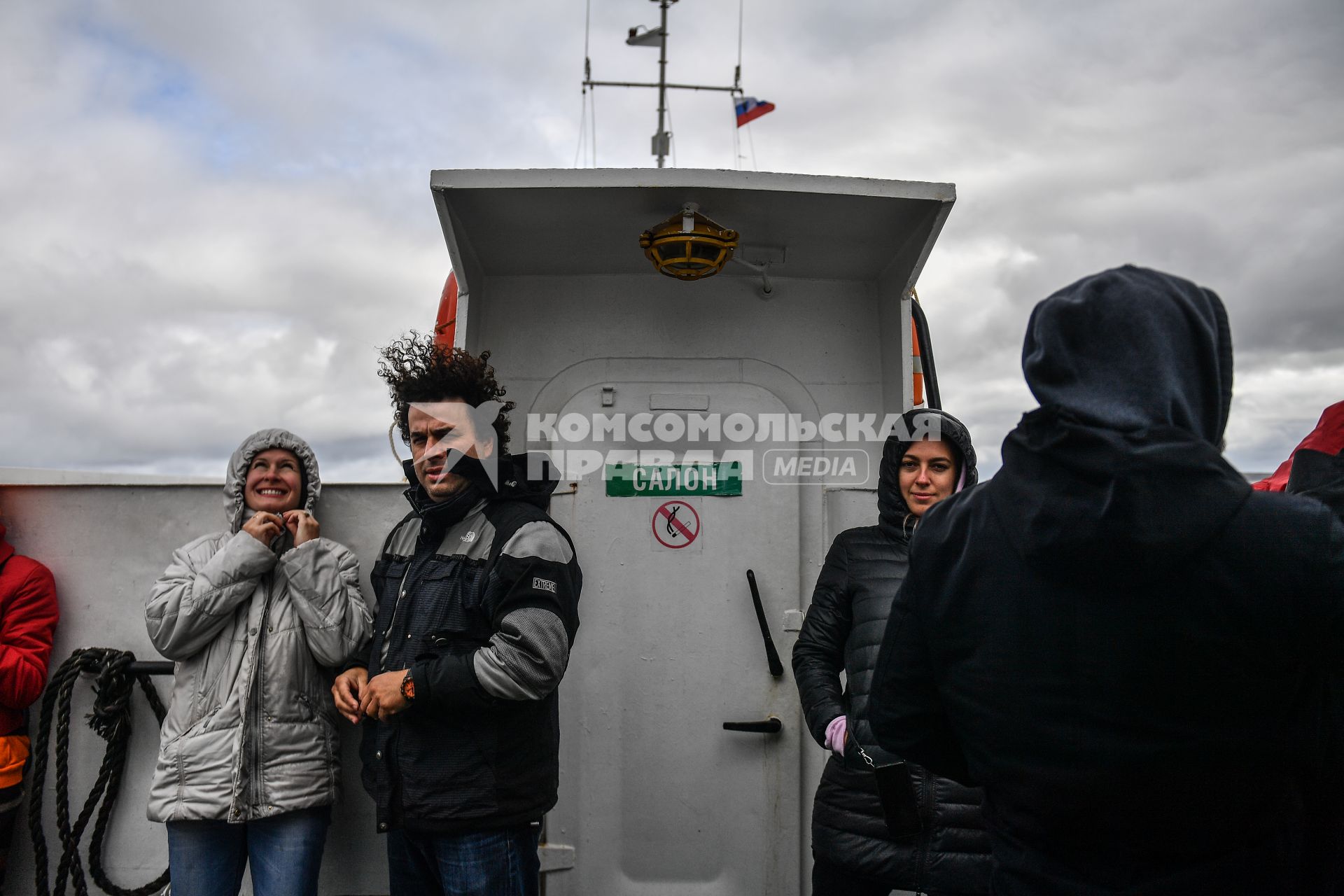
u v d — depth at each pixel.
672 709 3.06
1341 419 2.54
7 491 3.06
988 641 1.29
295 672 2.54
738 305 3.29
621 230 2.96
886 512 2.44
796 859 3.02
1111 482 1.12
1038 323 1.28
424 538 2.28
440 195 2.71
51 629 2.97
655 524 3.13
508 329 3.28
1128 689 1.16
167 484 3.09
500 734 2.07
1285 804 1.17
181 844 2.45
